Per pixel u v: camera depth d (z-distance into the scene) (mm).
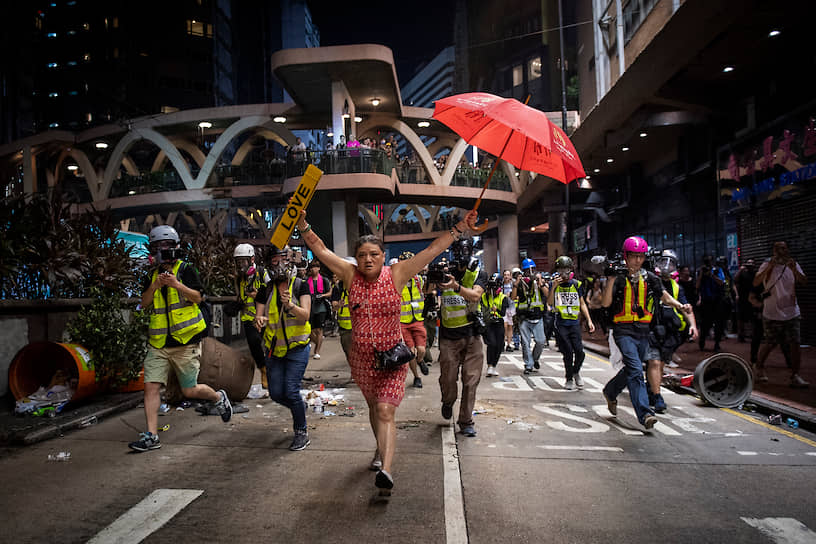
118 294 7445
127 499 3516
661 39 12273
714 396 6457
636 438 5066
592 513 3307
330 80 22750
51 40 70500
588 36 30469
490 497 3570
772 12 10258
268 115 26516
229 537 2965
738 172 13703
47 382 6523
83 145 31266
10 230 6547
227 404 5199
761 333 7754
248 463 4281
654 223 21828
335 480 3883
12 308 6379
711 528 3100
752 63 12641
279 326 4727
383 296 3553
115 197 29234
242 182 26781
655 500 3521
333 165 21484
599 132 18062
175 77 76375
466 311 5262
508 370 9641
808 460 4379
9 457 4453
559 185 24750
